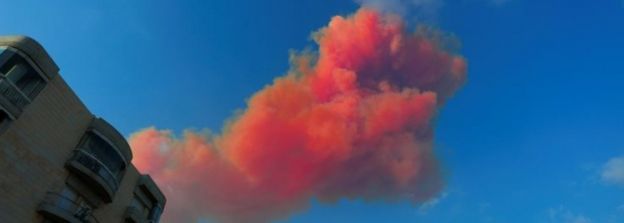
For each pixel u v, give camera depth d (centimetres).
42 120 2286
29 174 2202
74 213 2464
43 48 2275
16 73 2131
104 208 2802
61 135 2431
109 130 2767
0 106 1998
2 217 2039
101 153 2692
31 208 2214
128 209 3056
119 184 2883
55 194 2333
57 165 2394
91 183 2611
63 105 2450
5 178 2058
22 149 2155
